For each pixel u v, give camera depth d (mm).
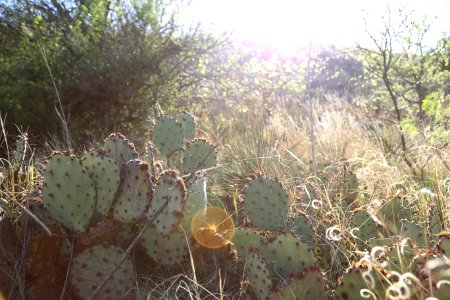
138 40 7344
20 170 2932
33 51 7172
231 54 8336
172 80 7629
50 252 2234
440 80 5703
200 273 2449
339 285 1801
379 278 1709
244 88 8273
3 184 2846
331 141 5477
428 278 1623
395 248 1924
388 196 2988
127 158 2705
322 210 3102
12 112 6906
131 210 2367
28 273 2246
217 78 8250
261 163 4406
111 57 7047
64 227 2357
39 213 2377
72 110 7094
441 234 1840
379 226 2662
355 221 2643
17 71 7250
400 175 3846
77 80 7004
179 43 7605
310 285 1901
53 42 7348
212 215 2799
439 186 2973
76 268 2219
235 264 2400
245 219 2947
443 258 1698
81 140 6840
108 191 2367
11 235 2373
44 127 6973
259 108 7660
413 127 4328
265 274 1933
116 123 7215
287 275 2031
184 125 3973
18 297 2227
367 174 3854
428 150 4199
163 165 3576
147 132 7027
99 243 2330
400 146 5293
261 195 2730
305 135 5715
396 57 5570
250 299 2031
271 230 2709
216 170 4031
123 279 2234
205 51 7844
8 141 6699
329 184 3562
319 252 2541
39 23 7723
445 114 3955
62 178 2348
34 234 2324
